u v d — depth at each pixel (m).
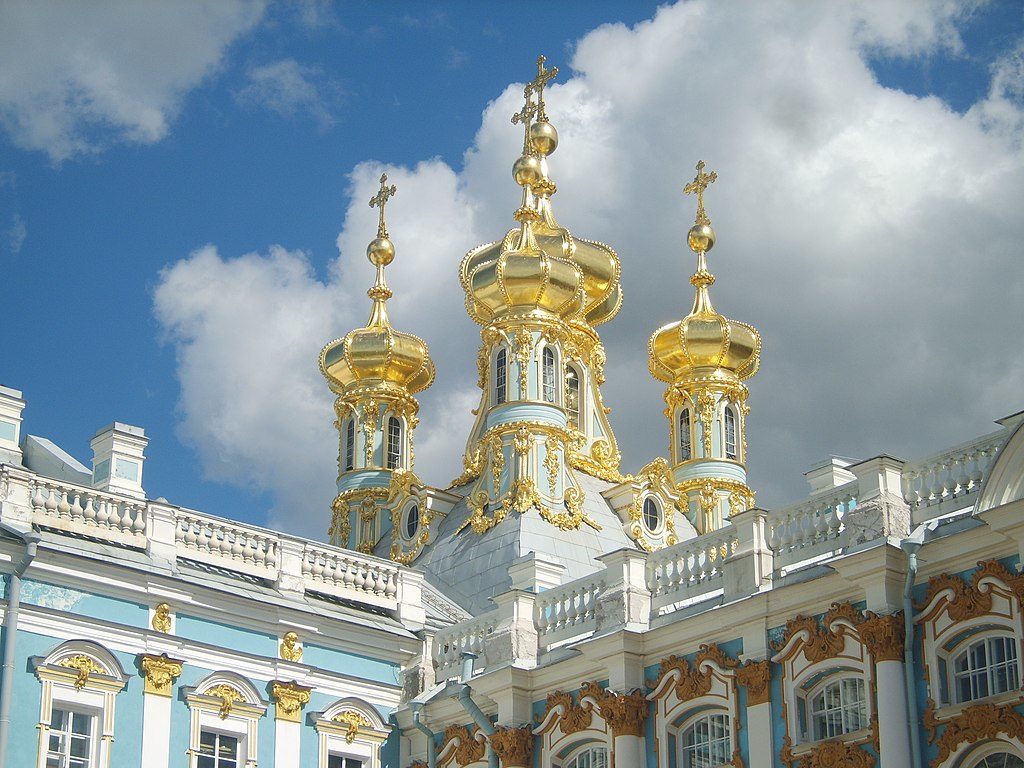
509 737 43.38
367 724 46.19
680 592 41.84
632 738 40.94
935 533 36.59
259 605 44.75
